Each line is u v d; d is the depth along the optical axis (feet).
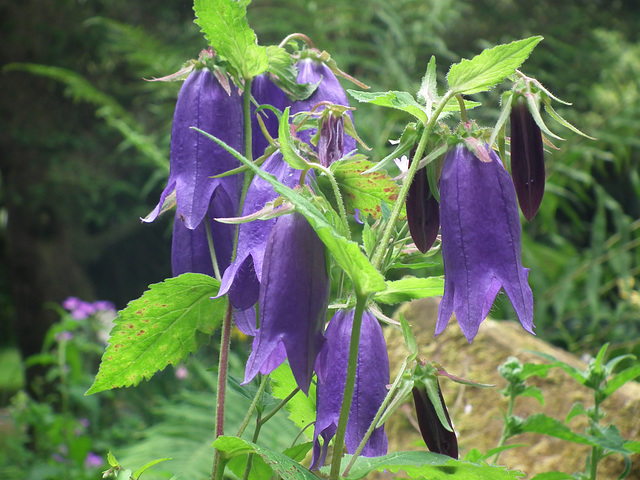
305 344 1.31
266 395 1.65
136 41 5.77
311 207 1.25
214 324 1.59
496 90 4.28
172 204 1.58
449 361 2.56
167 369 7.14
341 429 1.31
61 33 8.95
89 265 10.65
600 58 6.41
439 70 5.78
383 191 1.55
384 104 1.40
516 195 1.40
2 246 11.55
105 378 1.58
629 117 5.27
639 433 2.20
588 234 6.61
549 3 8.25
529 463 2.27
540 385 2.39
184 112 1.52
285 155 1.33
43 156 9.36
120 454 3.88
